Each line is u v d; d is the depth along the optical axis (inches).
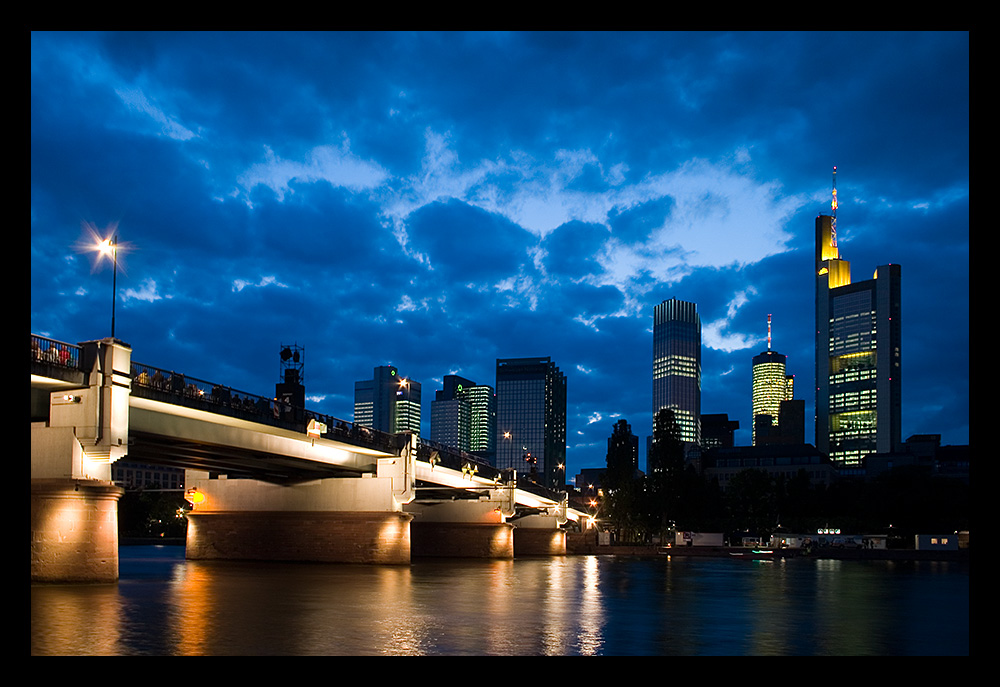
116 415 1768.0
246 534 3334.2
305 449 2783.0
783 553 6077.8
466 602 1710.1
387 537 3132.4
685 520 7593.5
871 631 1350.9
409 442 3230.8
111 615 1295.5
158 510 7785.4
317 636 1130.0
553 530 5920.3
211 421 2289.6
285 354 4183.1
